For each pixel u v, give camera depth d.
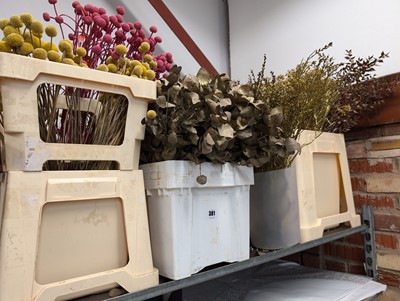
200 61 1.72
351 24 1.47
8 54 0.56
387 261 1.26
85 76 0.64
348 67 1.22
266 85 0.98
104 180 0.67
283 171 0.94
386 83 1.23
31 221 0.57
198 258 0.76
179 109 0.74
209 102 0.74
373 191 1.30
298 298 1.04
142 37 0.83
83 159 0.65
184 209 0.74
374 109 1.26
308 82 1.00
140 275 0.69
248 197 0.89
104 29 0.77
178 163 0.74
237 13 1.97
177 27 1.64
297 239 0.95
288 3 1.73
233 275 1.31
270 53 1.79
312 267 1.50
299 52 1.67
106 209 0.69
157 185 0.75
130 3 1.55
